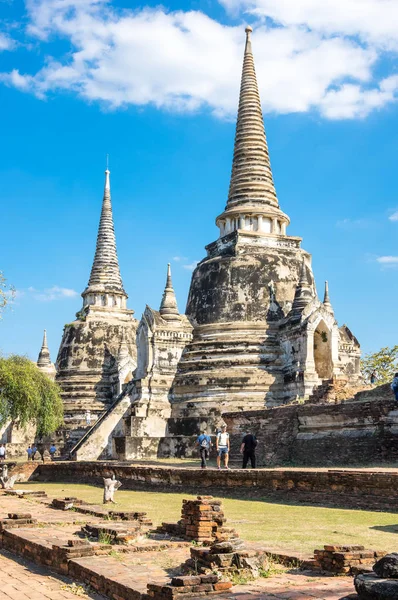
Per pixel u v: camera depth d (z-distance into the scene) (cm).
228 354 4725
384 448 2920
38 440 6788
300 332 4506
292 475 2436
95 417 6800
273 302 4862
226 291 4919
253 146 5447
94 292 7475
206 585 1061
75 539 1491
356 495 2194
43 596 1207
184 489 2972
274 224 5231
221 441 3153
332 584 1120
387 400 2953
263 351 4688
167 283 5194
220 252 5231
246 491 2630
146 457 4459
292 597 1024
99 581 1224
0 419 4878
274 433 3553
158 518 1995
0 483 3120
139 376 5056
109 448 5197
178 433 4616
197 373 4753
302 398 4259
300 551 1380
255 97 5600
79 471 3981
